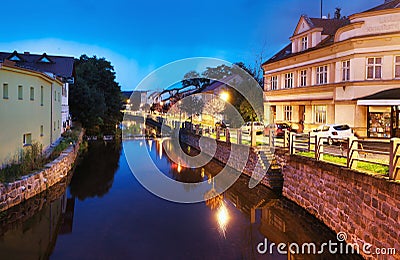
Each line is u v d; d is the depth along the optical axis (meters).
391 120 20.16
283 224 12.20
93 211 13.80
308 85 26.91
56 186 17.16
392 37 19.89
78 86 40.84
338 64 22.98
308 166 12.92
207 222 12.66
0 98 14.25
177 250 10.05
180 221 12.72
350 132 20.09
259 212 13.71
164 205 14.68
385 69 20.28
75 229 11.74
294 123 28.98
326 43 25.09
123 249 10.14
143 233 11.50
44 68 34.16
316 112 26.20
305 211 13.11
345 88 22.08
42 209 13.89
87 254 9.74
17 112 15.92
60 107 28.73
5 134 14.71
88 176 20.39
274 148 17.62
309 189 12.80
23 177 14.15
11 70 15.13
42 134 20.42
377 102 18.20
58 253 9.77
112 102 49.25
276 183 16.67
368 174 8.84
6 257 9.50
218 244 10.62
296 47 29.75
